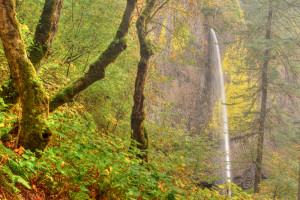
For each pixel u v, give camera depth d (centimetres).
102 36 738
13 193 217
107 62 492
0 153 226
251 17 1755
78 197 288
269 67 1580
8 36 288
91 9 709
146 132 582
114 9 772
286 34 1791
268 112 1648
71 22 695
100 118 786
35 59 404
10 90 342
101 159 333
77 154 312
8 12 287
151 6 630
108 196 331
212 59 2122
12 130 308
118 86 857
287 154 2119
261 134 1584
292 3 1562
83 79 461
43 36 418
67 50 704
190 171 768
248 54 1866
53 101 416
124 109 913
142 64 591
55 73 541
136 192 314
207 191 542
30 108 290
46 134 292
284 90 1580
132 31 917
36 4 577
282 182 1443
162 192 376
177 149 841
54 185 282
